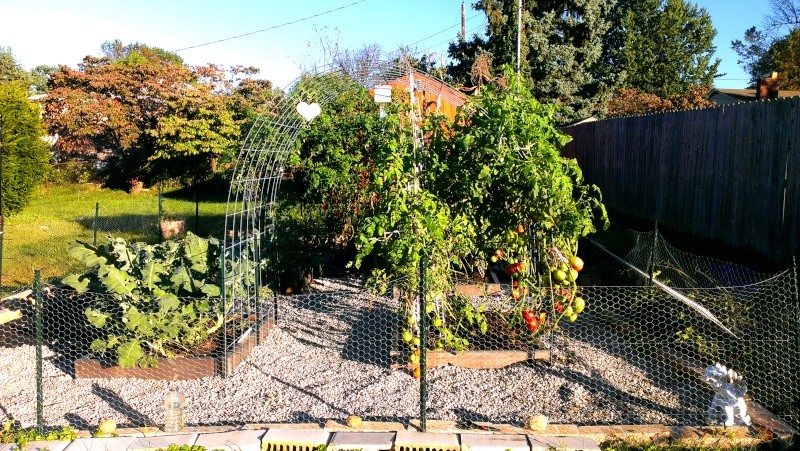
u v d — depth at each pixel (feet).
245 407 16.51
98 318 19.01
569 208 17.81
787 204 25.18
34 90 129.39
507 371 18.47
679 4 122.93
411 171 18.86
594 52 89.56
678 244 34.73
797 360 15.02
